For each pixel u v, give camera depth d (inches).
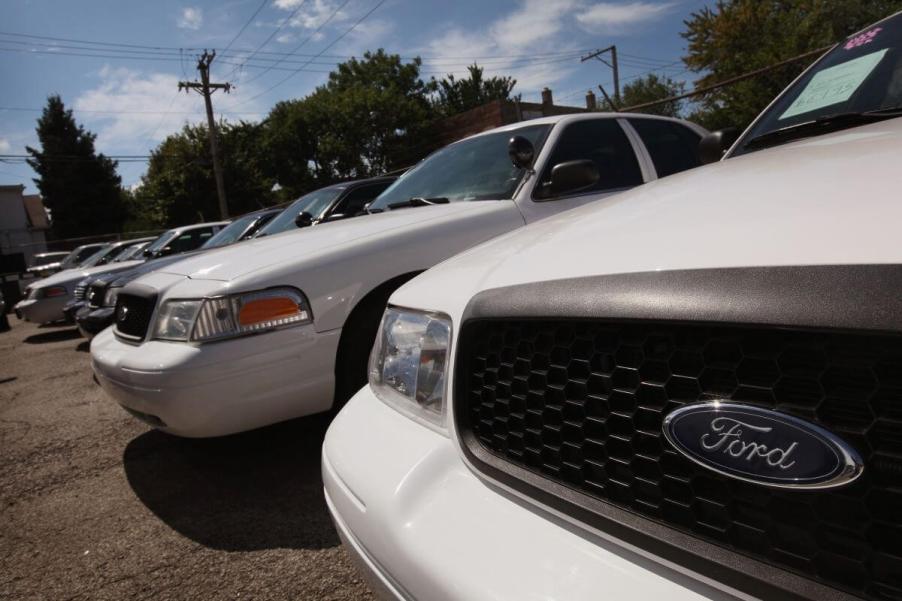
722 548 27.8
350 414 57.7
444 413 45.8
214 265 109.7
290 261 101.7
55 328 470.9
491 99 2048.5
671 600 28.3
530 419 38.3
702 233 33.8
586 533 33.7
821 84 76.0
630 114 151.8
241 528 95.5
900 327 22.1
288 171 1553.9
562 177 108.9
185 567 87.1
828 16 713.0
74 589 85.9
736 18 823.1
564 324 36.5
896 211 27.0
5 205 1845.5
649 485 31.2
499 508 38.2
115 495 115.6
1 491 125.7
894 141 42.5
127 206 1855.3
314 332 99.7
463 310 45.5
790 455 25.3
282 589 78.5
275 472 113.4
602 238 40.8
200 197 1400.1
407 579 39.4
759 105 622.2
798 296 25.5
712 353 28.9
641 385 31.8
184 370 94.2
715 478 28.3
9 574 92.1
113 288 229.1
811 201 32.4
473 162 137.9
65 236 1760.6
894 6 695.7
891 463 23.0
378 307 106.3
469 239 111.8
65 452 146.0
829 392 24.7
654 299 30.9
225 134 1460.4
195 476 117.8
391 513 42.6
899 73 67.6
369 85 1856.5
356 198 220.4
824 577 24.6
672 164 150.6
